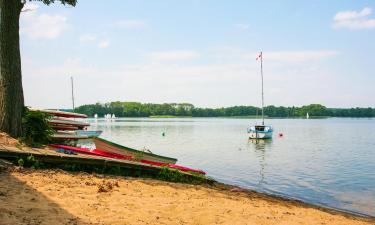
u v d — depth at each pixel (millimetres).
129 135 75500
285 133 91125
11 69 15422
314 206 15938
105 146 19484
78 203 8758
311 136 78312
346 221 12211
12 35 15508
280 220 10086
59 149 15031
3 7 15391
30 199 8391
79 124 28344
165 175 15297
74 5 18203
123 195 10406
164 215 8883
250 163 33438
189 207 10031
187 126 134250
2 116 15117
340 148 49906
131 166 14516
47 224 6855
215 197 12398
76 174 12391
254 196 15094
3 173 10547
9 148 12812
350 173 28234
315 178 25828
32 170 11547
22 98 16031
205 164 32312
